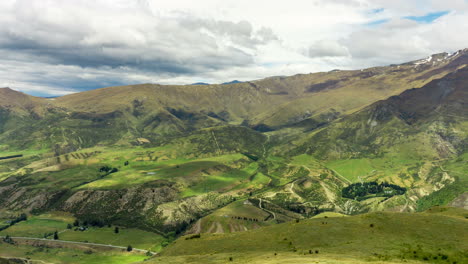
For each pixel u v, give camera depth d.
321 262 78.19
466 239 93.38
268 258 93.88
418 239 97.56
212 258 106.06
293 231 120.00
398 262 79.19
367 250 92.19
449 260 81.62
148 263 108.62
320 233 113.06
